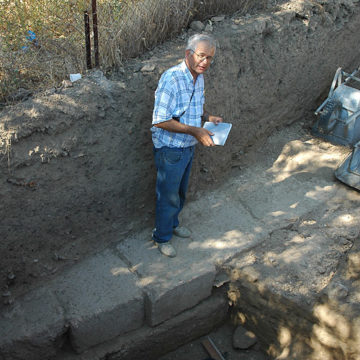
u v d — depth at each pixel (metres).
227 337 3.89
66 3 4.25
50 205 3.30
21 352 3.08
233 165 4.48
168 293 3.36
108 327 3.32
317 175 4.32
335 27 4.95
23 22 3.97
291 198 4.13
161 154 3.17
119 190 3.63
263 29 4.24
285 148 4.61
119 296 3.32
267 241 3.77
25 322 3.12
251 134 4.55
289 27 4.47
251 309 3.69
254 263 3.61
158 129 3.13
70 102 3.23
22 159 3.05
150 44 3.92
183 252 3.65
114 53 3.66
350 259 3.53
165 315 3.48
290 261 3.60
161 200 3.37
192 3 4.12
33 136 3.10
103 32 3.80
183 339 3.75
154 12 3.89
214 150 4.19
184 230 3.76
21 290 3.35
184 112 3.04
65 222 3.44
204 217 3.98
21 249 3.29
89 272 3.50
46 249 3.42
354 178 4.09
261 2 4.55
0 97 3.33
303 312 3.37
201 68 2.88
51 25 4.11
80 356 3.31
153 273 3.48
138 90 3.50
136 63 3.67
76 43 3.85
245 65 4.18
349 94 4.43
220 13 4.40
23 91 3.38
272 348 3.68
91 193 3.48
